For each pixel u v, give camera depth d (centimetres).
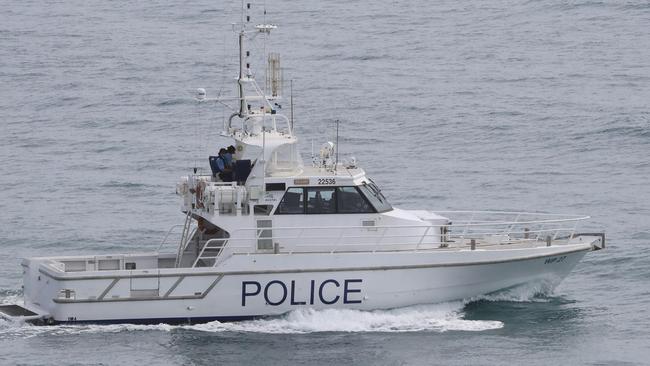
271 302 10681
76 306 10512
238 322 10706
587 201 16462
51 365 9738
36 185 17525
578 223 15275
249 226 10819
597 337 10612
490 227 15150
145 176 18075
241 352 10050
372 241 10988
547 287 11531
